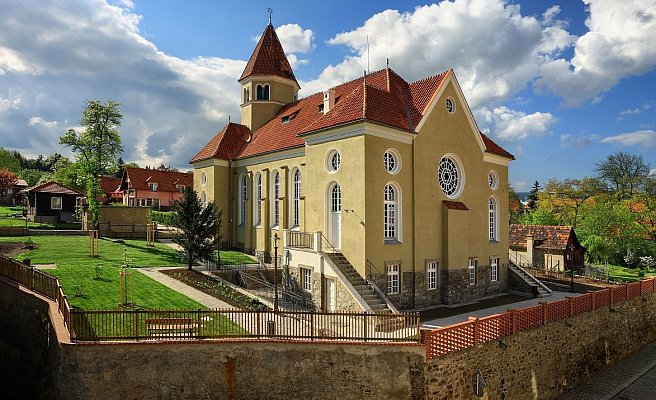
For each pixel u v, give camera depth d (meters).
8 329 21.58
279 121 40.31
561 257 46.62
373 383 16.41
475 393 17.94
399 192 27.47
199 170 43.62
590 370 25.25
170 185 78.25
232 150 41.94
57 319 16.72
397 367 16.39
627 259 56.19
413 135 28.09
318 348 16.41
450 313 26.77
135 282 25.08
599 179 79.12
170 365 15.51
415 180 28.11
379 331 17.27
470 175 32.62
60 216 52.56
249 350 16.12
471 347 18.05
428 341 16.55
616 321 28.30
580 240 59.34
